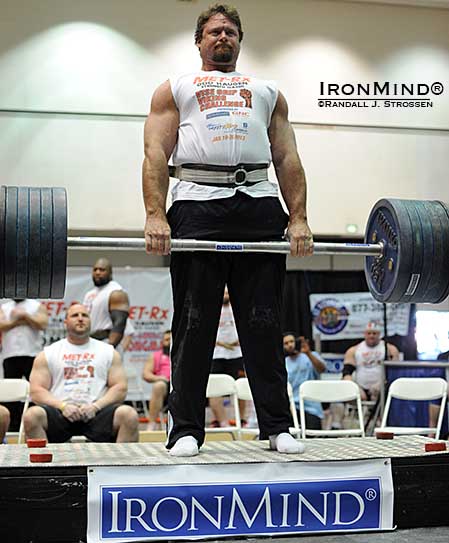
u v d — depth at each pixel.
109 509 2.38
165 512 2.42
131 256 8.78
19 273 2.71
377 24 8.02
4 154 7.35
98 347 4.51
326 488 2.52
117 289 5.91
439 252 2.95
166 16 7.64
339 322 8.57
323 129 7.87
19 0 7.46
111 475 2.40
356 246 3.03
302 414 5.20
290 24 7.86
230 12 3.05
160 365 6.80
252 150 2.92
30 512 2.34
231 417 7.17
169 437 2.91
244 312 2.96
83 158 7.46
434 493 2.61
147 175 2.87
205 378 2.92
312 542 2.40
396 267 2.96
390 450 2.83
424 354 8.43
